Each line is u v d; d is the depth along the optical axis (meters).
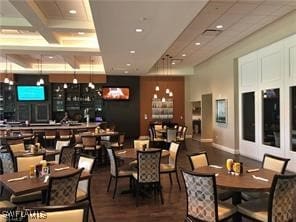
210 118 13.24
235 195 3.48
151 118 14.91
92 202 4.70
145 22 5.34
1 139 7.49
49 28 6.23
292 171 6.69
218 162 8.16
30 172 3.51
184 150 10.51
